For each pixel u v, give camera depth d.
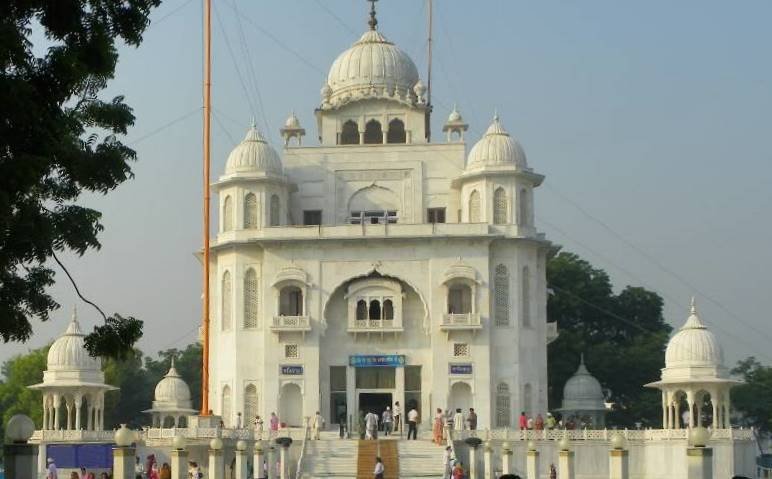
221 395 83.44
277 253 82.31
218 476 52.44
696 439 33.81
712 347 78.25
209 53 77.94
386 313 82.25
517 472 73.81
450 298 82.50
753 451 76.50
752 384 116.69
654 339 105.00
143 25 30.28
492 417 80.38
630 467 75.19
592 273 109.50
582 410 91.81
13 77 26.72
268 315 81.88
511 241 82.19
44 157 27.52
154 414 96.81
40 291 32.22
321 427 79.25
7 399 108.12
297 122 88.62
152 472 64.12
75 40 28.88
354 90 91.50
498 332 81.69
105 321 32.31
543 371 83.25
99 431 77.06
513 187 83.31
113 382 111.00
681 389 78.75
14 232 29.34
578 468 74.56
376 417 75.56
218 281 84.75
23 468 33.38
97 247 32.34
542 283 84.69
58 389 80.19
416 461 70.69
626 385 104.12
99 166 31.73
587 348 102.75
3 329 31.03
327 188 86.81
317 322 81.62
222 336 83.94
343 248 82.06
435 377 80.75
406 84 92.31
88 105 31.92
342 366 82.06
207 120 77.19
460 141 86.88
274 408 81.19
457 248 81.69
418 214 86.19
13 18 27.41
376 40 93.69
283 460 66.38
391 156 86.88
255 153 84.81
